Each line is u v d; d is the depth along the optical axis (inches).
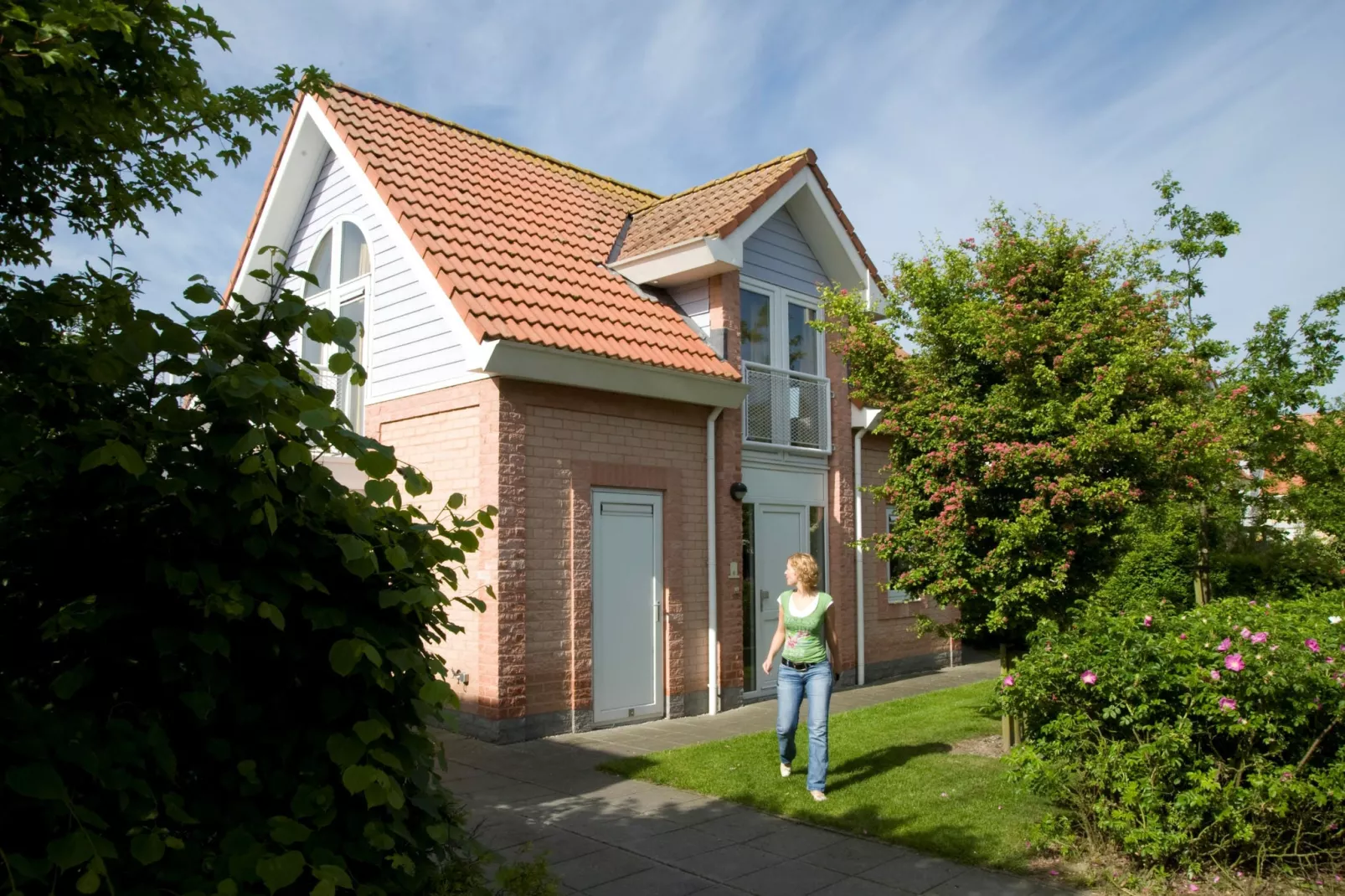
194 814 98.5
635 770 320.8
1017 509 324.8
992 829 248.5
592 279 459.2
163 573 96.4
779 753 326.3
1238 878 208.1
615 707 414.0
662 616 436.8
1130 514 316.8
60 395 100.4
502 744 368.8
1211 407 450.0
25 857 79.3
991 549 333.4
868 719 414.6
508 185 501.4
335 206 498.9
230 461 100.1
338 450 105.1
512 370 370.9
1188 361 352.8
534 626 384.5
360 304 479.5
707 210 491.8
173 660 97.7
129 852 89.2
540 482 391.9
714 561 460.1
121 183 168.6
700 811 275.4
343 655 99.4
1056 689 229.6
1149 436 311.9
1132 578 557.3
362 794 107.1
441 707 114.4
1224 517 508.7
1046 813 245.4
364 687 107.7
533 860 230.7
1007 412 321.7
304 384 112.7
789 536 523.2
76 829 85.0
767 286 519.2
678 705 436.1
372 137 466.6
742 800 284.4
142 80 143.3
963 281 360.2
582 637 399.2
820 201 522.3
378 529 109.9
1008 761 241.0
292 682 108.0
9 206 155.3
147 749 92.0
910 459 366.9
